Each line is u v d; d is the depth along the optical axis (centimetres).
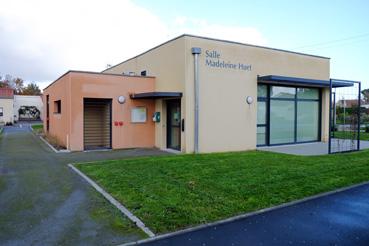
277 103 1455
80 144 1245
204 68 1201
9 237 422
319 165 912
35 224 467
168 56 1278
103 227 455
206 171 815
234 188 655
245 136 1319
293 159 1018
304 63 1522
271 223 480
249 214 517
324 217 509
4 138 1836
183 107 1180
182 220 479
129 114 1328
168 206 540
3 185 688
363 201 596
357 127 1306
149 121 1377
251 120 1336
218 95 1238
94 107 1363
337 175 789
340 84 1461
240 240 419
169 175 770
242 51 1301
